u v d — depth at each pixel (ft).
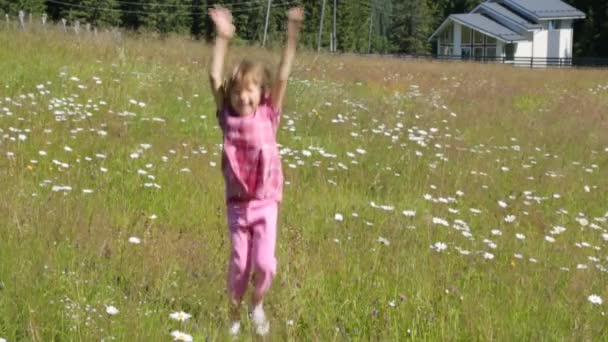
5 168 24.99
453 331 15.38
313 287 17.20
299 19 15.11
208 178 27.37
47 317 13.71
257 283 14.90
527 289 18.92
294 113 45.80
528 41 235.20
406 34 345.92
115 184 25.27
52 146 29.14
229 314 15.25
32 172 25.16
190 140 34.83
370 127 44.96
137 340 13.21
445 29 250.37
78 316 13.52
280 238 21.02
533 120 55.88
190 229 21.52
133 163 28.48
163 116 40.01
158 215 22.66
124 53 57.98
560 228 26.05
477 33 237.86
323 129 42.52
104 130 33.81
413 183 31.83
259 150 14.88
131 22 287.69
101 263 16.88
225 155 15.03
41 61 49.01
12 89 40.14
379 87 68.13
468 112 57.16
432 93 67.31
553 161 41.16
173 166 28.53
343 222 23.52
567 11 240.53
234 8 303.89
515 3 241.14
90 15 269.44
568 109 64.34
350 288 17.46
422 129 46.24
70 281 15.34
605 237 25.54
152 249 18.12
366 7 366.84
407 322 15.66
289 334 14.55
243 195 14.94
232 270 15.06
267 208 15.02
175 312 14.70
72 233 18.69
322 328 15.19
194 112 42.47
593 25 277.44
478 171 36.22
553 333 16.08
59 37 60.90
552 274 20.65
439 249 20.66
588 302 18.42
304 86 55.62
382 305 16.56
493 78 91.20
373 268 18.92
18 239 17.48
